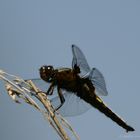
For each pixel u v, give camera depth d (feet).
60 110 4.44
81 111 4.46
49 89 4.46
